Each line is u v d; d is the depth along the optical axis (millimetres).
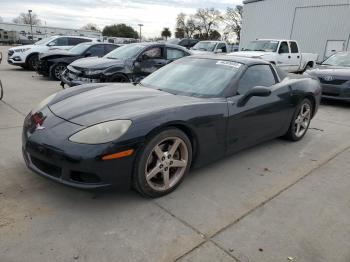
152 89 3455
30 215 2449
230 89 3330
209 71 3627
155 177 2875
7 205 2559
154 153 2691
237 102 3307
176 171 2951
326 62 8727
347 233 2467
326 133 5199
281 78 4273
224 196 2922
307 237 2391
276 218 2615
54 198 2701
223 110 3139
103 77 6879
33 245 2127
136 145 2484
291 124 4418
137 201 2730
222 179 3266
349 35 17484
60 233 2266
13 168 3203
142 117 2553
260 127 3730
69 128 2535
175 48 8172
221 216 2598
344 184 3318
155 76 3910
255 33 21797
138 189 2660
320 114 6691
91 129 2461
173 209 2652
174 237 2297
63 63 9930
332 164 3846
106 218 2473
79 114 2707
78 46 10961
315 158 4020
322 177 3461
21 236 2207
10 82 9328
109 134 2416
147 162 2617
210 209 2689
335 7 17734
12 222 2352
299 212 2729
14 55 12414
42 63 9930
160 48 7859
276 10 20328
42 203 2619
